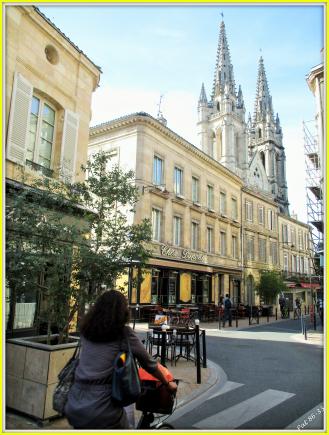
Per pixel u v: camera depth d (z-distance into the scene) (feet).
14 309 25.64
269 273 98.12
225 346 38.50
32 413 15.25
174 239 72.43
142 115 64.85
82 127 36.37
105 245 21.15
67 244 19.30
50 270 18.44
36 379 15.47
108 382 8.12
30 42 29.73
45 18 30.66
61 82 33.58
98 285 20.01
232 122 171.22
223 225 92.43
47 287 18.76
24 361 16.02
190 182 78.74
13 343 16.56
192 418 16.47
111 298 8.96
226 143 166.50
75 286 19.45
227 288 90.48
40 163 31.63
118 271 20.48
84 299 19.21
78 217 22.74
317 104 52.03
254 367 28.17
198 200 81.97
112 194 22.21
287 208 233.76
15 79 27.53
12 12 27.48
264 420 16.39
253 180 176.04
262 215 118.62
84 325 8.76
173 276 68.74
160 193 67.10
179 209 73.72
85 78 37.09
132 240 21.48
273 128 235.81
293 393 20.95
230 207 97.35
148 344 32.50
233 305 82.23
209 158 85.05
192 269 73.15
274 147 232.12
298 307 88.74
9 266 17.03
